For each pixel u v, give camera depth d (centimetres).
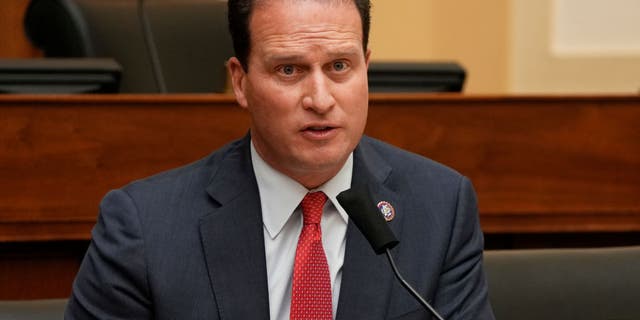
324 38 304
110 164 525
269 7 308
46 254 531
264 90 312
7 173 518
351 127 314
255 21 311
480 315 340
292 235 339
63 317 341
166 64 691
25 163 519
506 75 1029
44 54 673
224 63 714
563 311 365
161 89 681
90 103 522
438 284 341
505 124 549
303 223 338
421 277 336
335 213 341
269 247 338
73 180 522
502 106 548
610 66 1031
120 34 678
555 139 552
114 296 324
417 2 1045
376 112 541
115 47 671
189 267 327
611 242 571
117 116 525
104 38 668
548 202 554
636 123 556
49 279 532
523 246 564
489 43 1035
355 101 312
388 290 333
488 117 548
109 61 569
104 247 329
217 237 331
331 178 338
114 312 326
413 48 1048
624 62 1031
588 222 558
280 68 310
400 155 364
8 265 527
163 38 695
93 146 523
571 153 554
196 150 530
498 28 1030
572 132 554
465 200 353
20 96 515
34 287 530
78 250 535
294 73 310
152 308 328
